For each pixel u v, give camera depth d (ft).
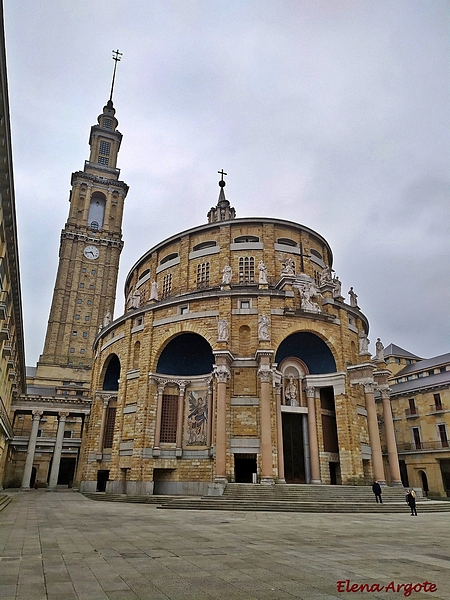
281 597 23.43
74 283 313.12
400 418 193.98
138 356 137.08
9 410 149.18
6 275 92.17
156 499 100.89
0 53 49.96
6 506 85.87
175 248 159.43
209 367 132.77
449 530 54.90
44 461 228.63
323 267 158.20
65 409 175.63
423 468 179.73
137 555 35.27
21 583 25.98
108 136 375.04
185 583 26.22
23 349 145.89
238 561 32.94
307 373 131.85
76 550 37.60
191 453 119.65
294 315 124.16
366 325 151.64
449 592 24.63
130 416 128.77
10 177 68.03
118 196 350.84
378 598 23.35
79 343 301.63
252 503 87.04
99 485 149.38
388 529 55.62
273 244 146.92
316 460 119.85
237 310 124.26
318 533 50.47
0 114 58.08
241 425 112.88
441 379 183.93
